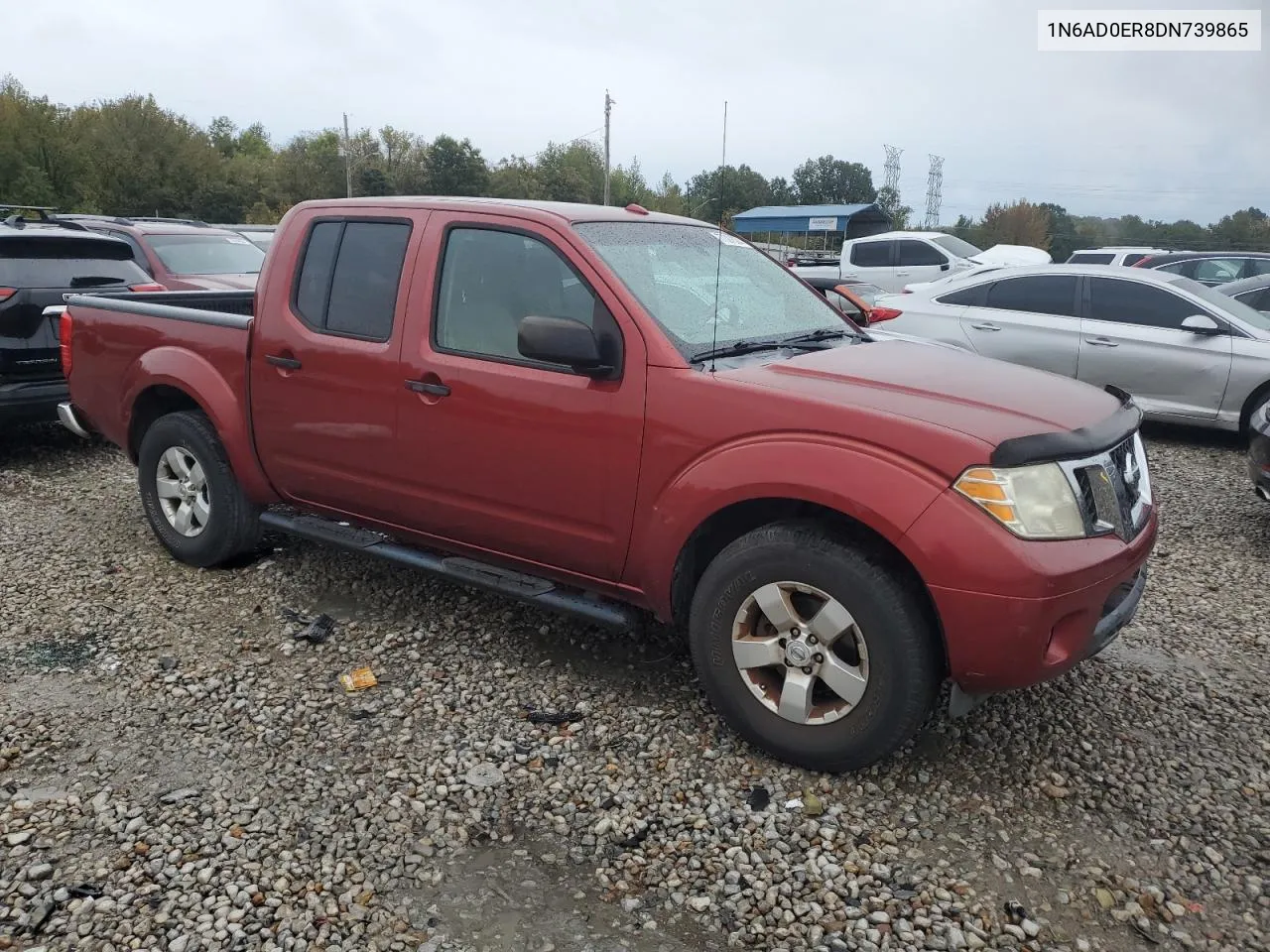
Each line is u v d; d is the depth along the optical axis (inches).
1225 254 602.5
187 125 2881.4
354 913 103.9
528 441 143.6
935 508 113.8
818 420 121.6
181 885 107.3
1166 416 343.3
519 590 150.9
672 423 131.0
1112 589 120.9
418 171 3078.2
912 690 119.3
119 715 142.8
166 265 419.2
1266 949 101.7
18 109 2517.2
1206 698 154.7
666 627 174.9
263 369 176.4
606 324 138.0
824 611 123.2
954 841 117.5
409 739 137.7
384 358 158.4
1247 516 257.1
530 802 123.9
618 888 109.0
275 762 131.6
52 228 302.8
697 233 171.3
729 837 117.2
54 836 114.8
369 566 201.2
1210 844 118.3
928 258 716.0
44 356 280.4
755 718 131.6
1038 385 137.5
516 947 100.1
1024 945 101.2
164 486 200.1
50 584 190.7
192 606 181.8
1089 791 128.2
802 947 100.5
